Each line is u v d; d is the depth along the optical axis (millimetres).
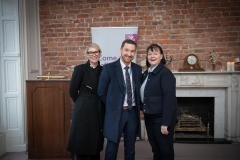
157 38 3787
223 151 3213
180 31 3762
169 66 3801
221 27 3723
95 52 2252
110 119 2090
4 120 3207
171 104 2088
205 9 3725
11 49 3195
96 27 3738
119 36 3699
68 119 2744
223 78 3594
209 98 4039
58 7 3822
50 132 2746
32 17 3605
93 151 2205
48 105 2732
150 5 3766
